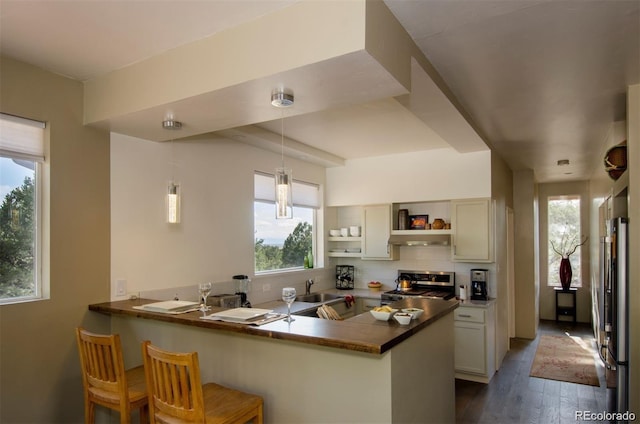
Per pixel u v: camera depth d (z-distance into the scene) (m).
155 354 2.03
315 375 2.28
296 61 1.93
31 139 2.66
